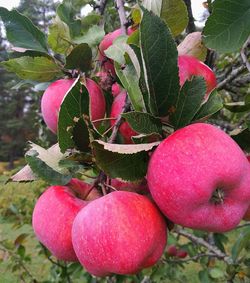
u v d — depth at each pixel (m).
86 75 0.30
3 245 0.73
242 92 0.43
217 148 0.19
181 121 0.21
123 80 0.23
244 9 0.20
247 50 0.38
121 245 0.19
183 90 0.21
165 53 0.20
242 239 0.47
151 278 0.60
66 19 0.31
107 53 0.25
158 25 0.20
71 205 0.23
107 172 0.20
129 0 0.41
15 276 0.92
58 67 0.31
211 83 0.25
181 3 0.25
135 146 0.20
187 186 0.18
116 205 0.20
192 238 0.56
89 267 0.20
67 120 0.21
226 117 0.49
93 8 0.38
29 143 0.24
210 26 0.20
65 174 0.23
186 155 0.19
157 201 0.20
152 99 0.21
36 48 0.32
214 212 0.20
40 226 0.23
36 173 0.23
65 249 0.22
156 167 0.19
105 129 0.26
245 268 0.50
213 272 0.60
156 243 0.20
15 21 0.31
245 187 0.20
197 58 0.28
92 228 0.20
